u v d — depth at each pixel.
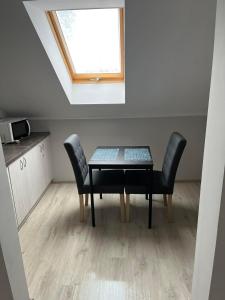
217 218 1.05
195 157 3.56
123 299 1.78
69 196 3.35
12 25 2.00
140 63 2.40
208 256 1.17
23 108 3.25
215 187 1.07
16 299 1.22
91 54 2.92
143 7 1.84
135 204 3.08
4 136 2.87
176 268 2.05
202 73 2.56
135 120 3.45
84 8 2.06
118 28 2.50
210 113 1.13
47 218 2.83
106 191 2.57
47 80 2.69
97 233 2.54
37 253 2.28
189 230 2.54
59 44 2.65
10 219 1.18
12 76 2.62
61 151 3.63
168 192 2.53
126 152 2.74
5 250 1.13
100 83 3.15
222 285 1.14
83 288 1.89
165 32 2.07
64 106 3.19
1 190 1.10
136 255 2.21
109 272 2.03
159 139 3.52
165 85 2.75
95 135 3.55
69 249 2.32
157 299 1.77
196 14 1.91
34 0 1.82
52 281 1.96
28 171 2.78
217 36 1.02
